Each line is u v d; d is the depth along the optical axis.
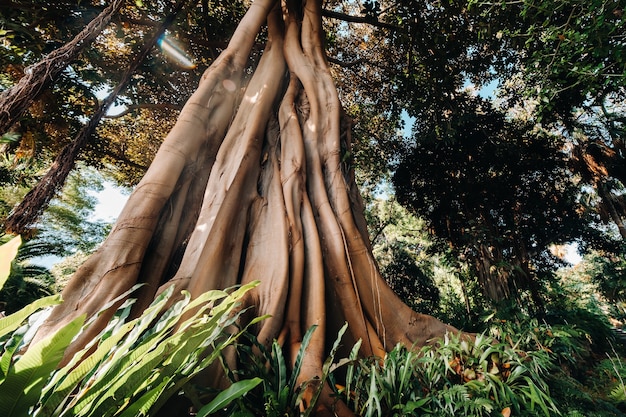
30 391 0.86
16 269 7.81
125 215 2.77
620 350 5.91
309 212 3.54
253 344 2.17
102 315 2.11
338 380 2.73
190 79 9.32
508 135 9.43
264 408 1.79
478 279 8.37
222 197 3.37
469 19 7.67
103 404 0.95
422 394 2.24
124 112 8.70
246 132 4.04
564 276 22.22
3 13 5.62
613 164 9.98
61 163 4.88
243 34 4.90
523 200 9.09
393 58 10.23
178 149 3.46
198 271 2.64
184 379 1.17
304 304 2.87
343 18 7.91
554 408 2.21
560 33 3.84
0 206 11.82
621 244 10.17
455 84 9.68
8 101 2.76
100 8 6.55
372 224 15.52
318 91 4.91
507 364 2.66
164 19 7.57
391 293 3.38
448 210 9.57
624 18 3.13
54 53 3.16
